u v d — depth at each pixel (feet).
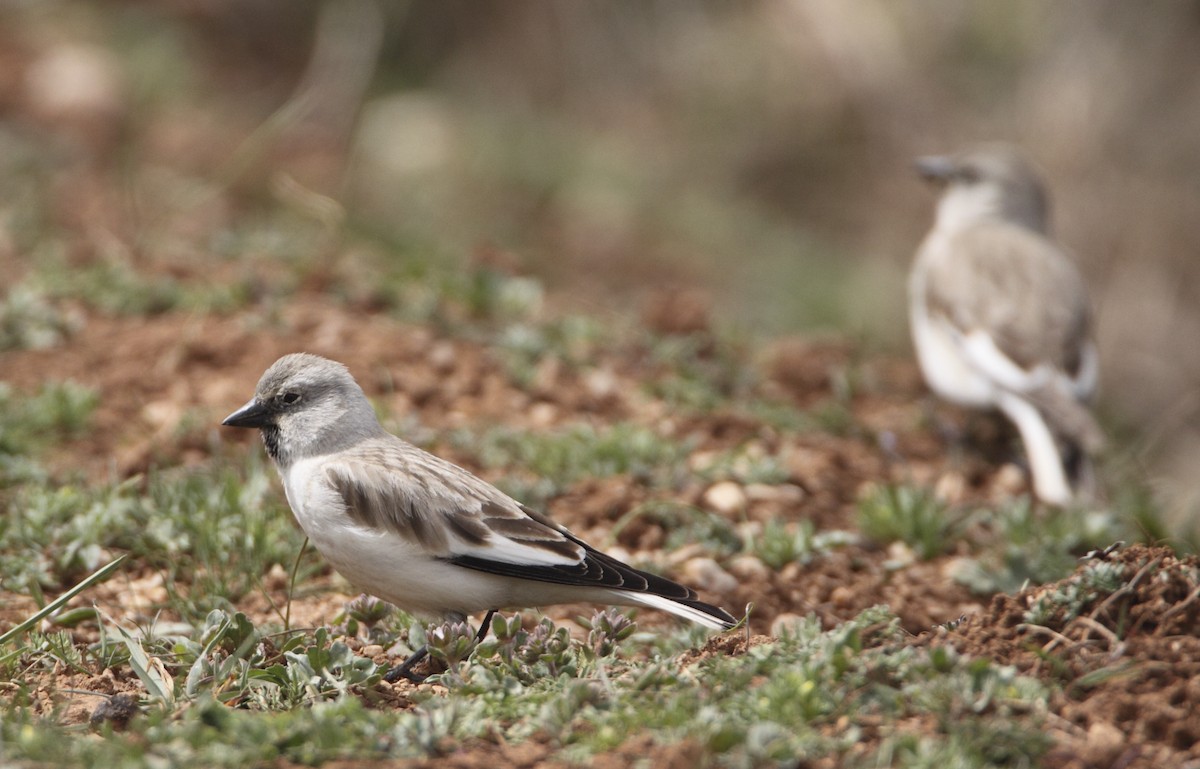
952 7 84.94
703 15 87.30
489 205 74.02
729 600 30.94
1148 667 21.80
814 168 84.74
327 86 75.51
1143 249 79.36
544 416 40.55
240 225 56.18
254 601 29.71
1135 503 40.68
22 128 62.64
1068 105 81.41
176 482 32.94
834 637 22.45
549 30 85.71
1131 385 76.02
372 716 21.34
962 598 32.14
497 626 24.71
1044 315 45.60
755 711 20.92
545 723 21.26
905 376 50.60
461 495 26.63
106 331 43.29
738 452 38.75
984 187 52.85
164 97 70.54
